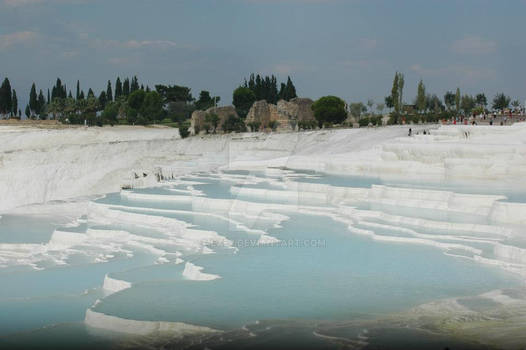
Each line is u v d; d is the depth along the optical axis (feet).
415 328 37.93
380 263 53.78
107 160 178.91
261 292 46.26
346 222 71.00
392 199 79.51
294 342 36.24
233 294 45.98
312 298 44.68
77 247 70.64
